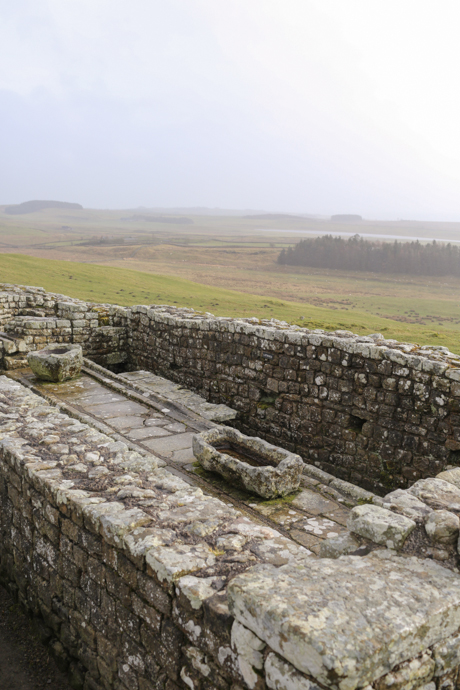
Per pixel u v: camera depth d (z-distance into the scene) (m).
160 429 8.02
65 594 4.64
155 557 3.52
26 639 5.12
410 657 2.62
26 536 5.26
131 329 13.27
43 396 9.29
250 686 2.83
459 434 6.76
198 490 4.79
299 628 2.47
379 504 5.98
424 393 7.10
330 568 3.16
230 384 10.27
